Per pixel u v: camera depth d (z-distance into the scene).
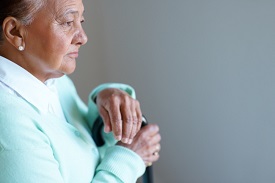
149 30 1.40
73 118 0.98
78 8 0.76
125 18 1.45
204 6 1.24
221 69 1.26
